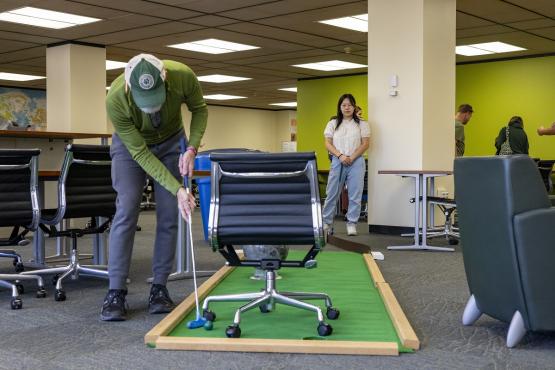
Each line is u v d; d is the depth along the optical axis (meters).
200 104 3.25
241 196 2.78
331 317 3.04
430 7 6.93
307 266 2.88
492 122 11.63
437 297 3.70
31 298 3.75
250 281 4.13
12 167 3.69
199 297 3.48
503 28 9.19
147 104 2.77
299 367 2.36
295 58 11.70
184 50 10.91
